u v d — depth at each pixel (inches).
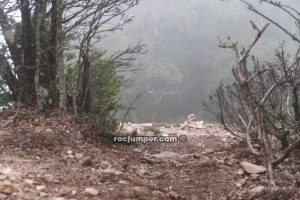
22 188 168.2
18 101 293.4
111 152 255.0
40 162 205.6
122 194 174.6
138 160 249.3
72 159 221.1
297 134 231.8
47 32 315.9
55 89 295.4
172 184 203.2
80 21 284.7
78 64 291.1
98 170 210.4
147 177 212.4
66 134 255.4
